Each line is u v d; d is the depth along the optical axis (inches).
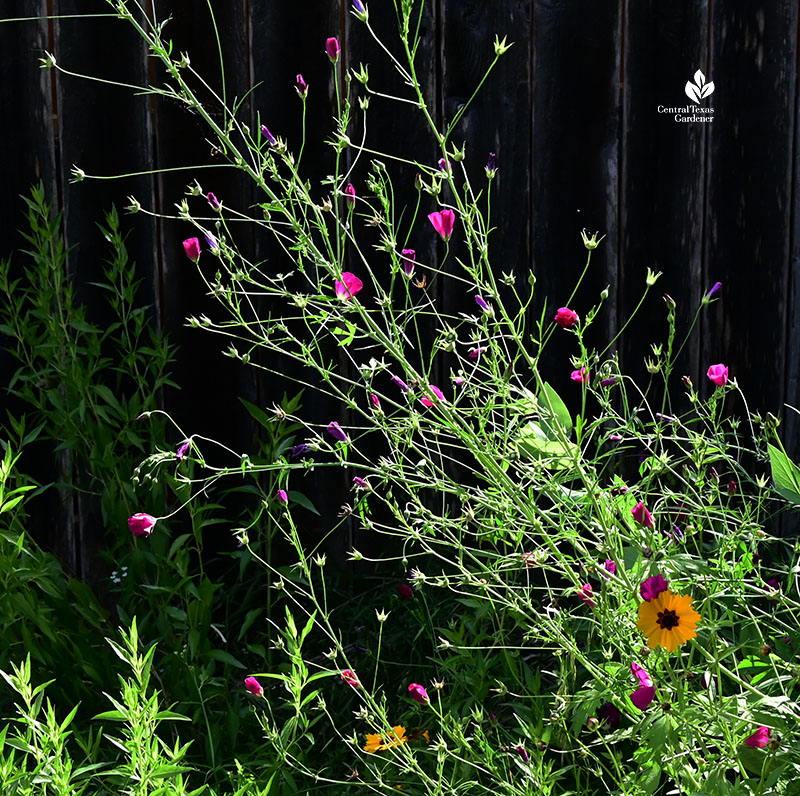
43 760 66.4
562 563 78.0
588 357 84.0
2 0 112.5
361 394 123.4
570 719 83.6
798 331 125.2
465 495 83.2
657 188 122.1
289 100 117.6
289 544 124.2
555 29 118.0
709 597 71.1
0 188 116.6
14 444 119.8
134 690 68.1
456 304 123.0
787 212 123.0
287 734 81.6
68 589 103.0
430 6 116.7
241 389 123.2
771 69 120.0
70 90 114.9
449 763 87.7
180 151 117.4
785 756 69.0
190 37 115.2
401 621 112.4
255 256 120.9
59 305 107.7
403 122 119.0
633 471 124.6
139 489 103.3
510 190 121.0
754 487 123.6
